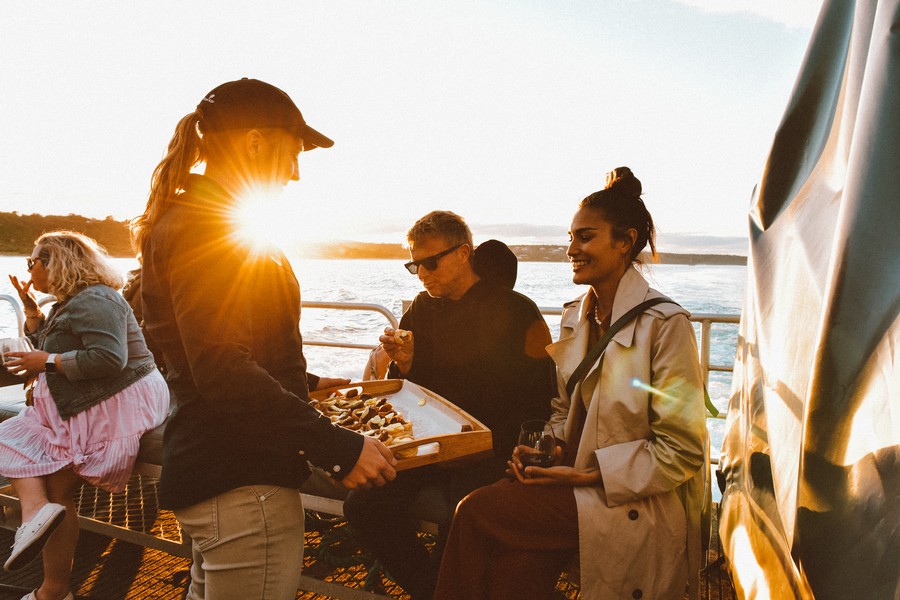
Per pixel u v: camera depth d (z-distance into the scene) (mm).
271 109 1368
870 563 902
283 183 1428
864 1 1220
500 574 1698
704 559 2473
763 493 1454
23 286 3254
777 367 1414
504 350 2297
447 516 2076
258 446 1355
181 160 1353
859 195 991
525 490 1737
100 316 2293
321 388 2305
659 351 1728
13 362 2236
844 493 975
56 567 2311
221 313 1240
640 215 1888
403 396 2334
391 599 2152
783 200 1579
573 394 1923
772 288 1548
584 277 1915
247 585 1394
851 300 979
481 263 2420
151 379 2553
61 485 2307
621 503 1662
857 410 963
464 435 1786
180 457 1372
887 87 982
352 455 1354
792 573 1185
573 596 2320
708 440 2037
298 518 1479
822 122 1446
